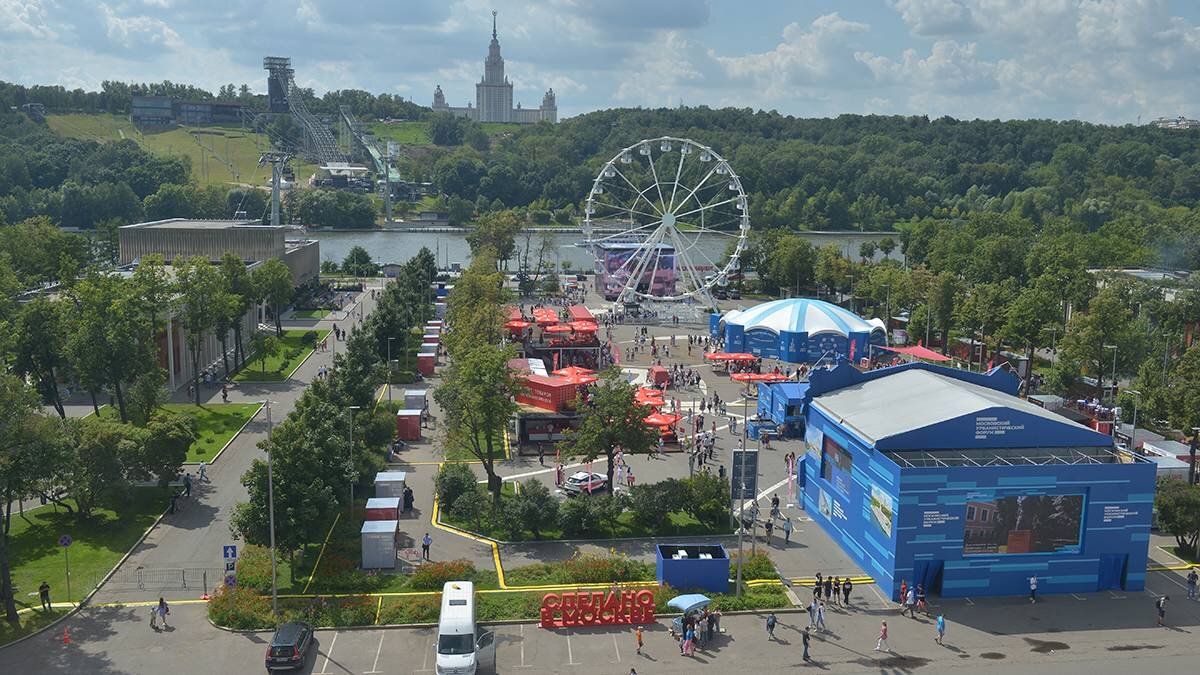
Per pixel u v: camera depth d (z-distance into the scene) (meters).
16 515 85.56
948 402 83.12
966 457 77.75
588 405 98.62
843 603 73.75
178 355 136.75
